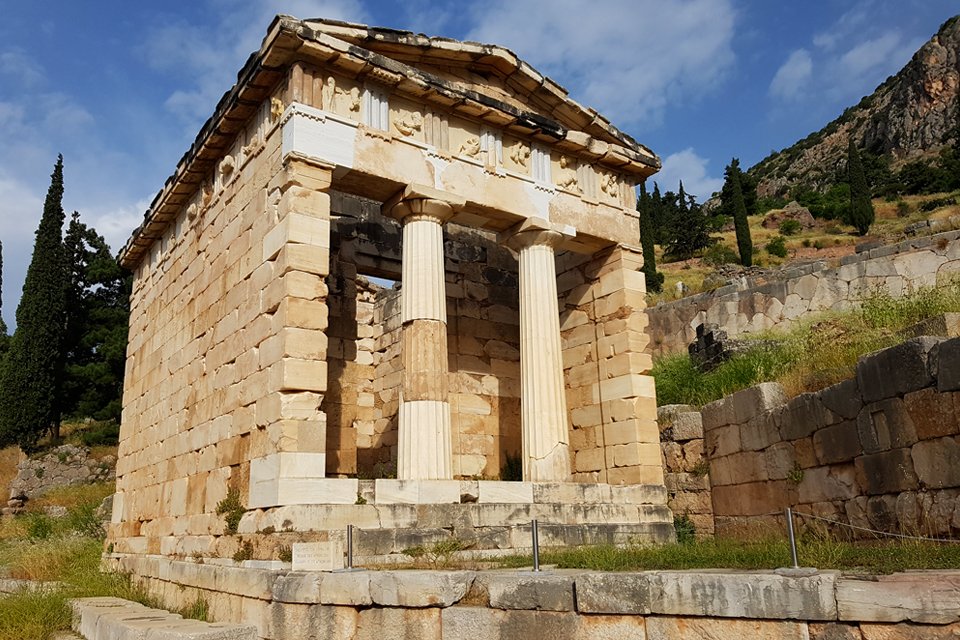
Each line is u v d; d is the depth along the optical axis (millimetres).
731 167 93750
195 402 17938
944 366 10844
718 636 7312
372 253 22531
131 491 22062
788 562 8625
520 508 15148
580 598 8078
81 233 46875
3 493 36875
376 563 12469
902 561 8219
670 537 17219
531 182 18625
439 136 17172
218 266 17781
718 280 38875
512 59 18344
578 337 20891
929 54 113438
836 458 13547
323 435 13680
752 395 16578
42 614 15297
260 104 16703
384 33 16359
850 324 19797
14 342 42281
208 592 13750
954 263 26844
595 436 19781
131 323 25578
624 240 20375
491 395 22641
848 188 89875
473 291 23203
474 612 8703
